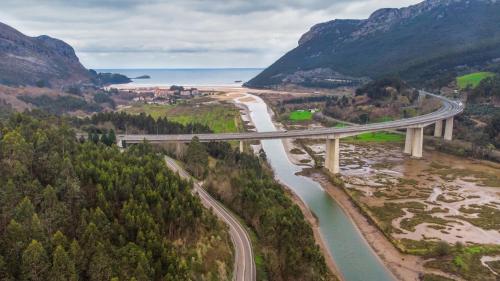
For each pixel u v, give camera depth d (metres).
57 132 99.94
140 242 64.38
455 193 141.75
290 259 75.31
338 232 110.44
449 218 117.75
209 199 110.88
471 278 84.56
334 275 85.38
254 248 85.81
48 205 63.75
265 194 106.06
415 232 107.69
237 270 76.38
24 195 64.69
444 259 93.25
